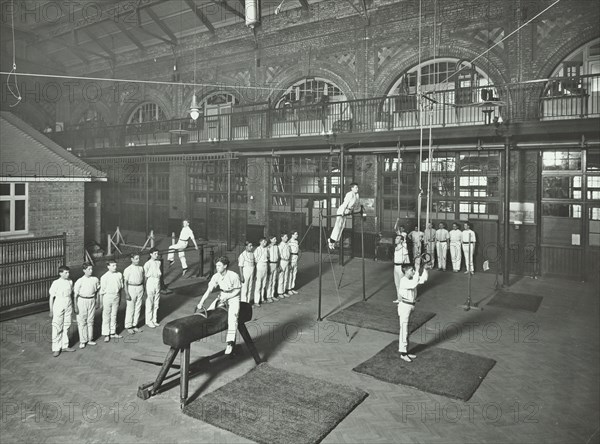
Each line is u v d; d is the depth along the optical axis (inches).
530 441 196.9
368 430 210.2
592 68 515.2
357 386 256.8
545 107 539.2
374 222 660.7
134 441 200.7
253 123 784.9
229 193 724.7
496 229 571.5
